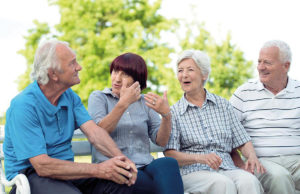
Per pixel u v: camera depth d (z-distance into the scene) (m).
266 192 2.56
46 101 1.99
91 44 10.59
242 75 11.45
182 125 2.53
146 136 2.39
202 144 2.49
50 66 1.95
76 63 2.04
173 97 10.30
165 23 11.50
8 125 1.96
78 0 11.15
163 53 10.77
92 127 2.14
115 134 2.30
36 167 1.86
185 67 2.55
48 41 2.01
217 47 11.70
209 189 2.24
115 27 10.88
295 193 2.74
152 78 10.74
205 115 2.57
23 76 11.42
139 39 10.82
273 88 2.82
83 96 10.16
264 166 2.59
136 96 2.16
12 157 1.97
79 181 2.11
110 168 1.87
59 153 2.06
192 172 2.39
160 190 1.99
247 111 2.82
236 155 2.71
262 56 2.76
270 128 2.76
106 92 2.39
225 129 2.57
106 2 11.22
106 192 1.92
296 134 2.76
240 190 2.25
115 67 2.36
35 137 1.90
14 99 1.97
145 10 11.59
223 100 2.65
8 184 1.90
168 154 2.46
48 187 1.85
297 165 2.67
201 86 2.61
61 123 2.09
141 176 2.08
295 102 2.79
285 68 2.77
